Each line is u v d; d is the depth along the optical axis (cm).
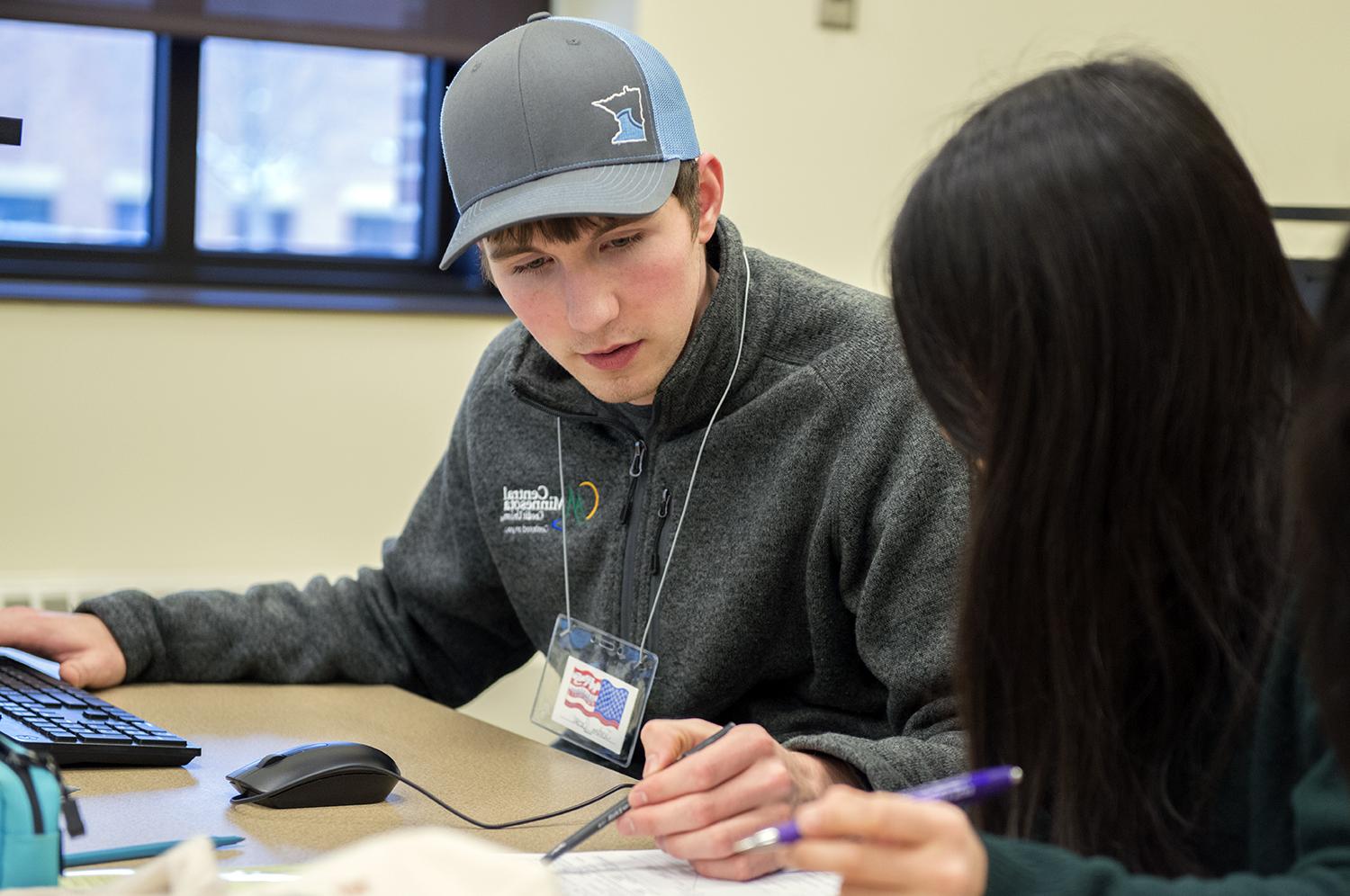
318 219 304
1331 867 73
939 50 298
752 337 149
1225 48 315
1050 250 82
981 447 89
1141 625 85
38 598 257
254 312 276
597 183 129
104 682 155
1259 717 82
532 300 136
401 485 291
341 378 285
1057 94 86
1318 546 70
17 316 261
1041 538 84
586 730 146
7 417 262
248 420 278
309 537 284
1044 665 86
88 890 84
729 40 284
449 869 76
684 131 137
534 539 162
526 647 182
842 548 142
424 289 308
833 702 149
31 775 88
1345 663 70
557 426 162
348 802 116
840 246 296
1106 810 85
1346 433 67
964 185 86
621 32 141
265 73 295
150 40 287
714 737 109
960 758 119
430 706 155
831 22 289
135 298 267
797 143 291
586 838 104
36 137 281
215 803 114
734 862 98
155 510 272
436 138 309
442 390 293
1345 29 320
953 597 132
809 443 144
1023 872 74
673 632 150
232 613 162
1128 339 82
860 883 69
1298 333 85
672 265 136
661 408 148
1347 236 71
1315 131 321
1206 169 83
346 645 167
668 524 151
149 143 290
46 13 264
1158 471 83
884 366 143
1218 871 85
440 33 289
